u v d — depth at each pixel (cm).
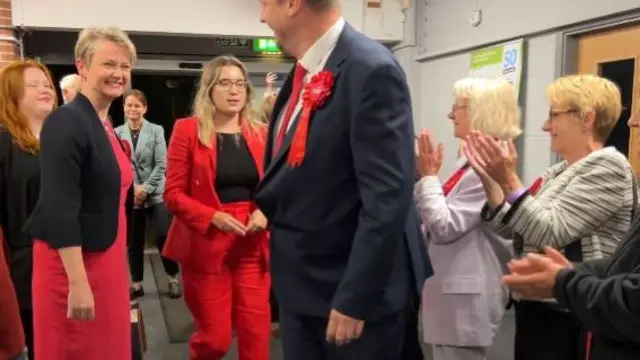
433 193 183
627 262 106
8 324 133
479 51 474
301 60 138
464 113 187
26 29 508
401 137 123
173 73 589
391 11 583
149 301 414
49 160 167
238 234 237
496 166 155
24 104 214
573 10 373
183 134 242
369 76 122
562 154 164
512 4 433
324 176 129
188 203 238
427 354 260
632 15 333
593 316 103
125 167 195
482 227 187
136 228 420
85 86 181
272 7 135
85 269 177
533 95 416
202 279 244
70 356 180
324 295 134
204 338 247
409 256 136
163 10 528
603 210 147
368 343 134
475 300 184
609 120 158
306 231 134
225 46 592
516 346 168
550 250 118
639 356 101
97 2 512
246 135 251
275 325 338
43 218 168
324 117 128
